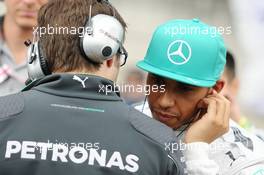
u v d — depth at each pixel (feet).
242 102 79.87
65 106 19.85
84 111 19.88
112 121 19.88
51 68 20.59
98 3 20.86
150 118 20.40
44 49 20.51
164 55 22.84
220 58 23.27
